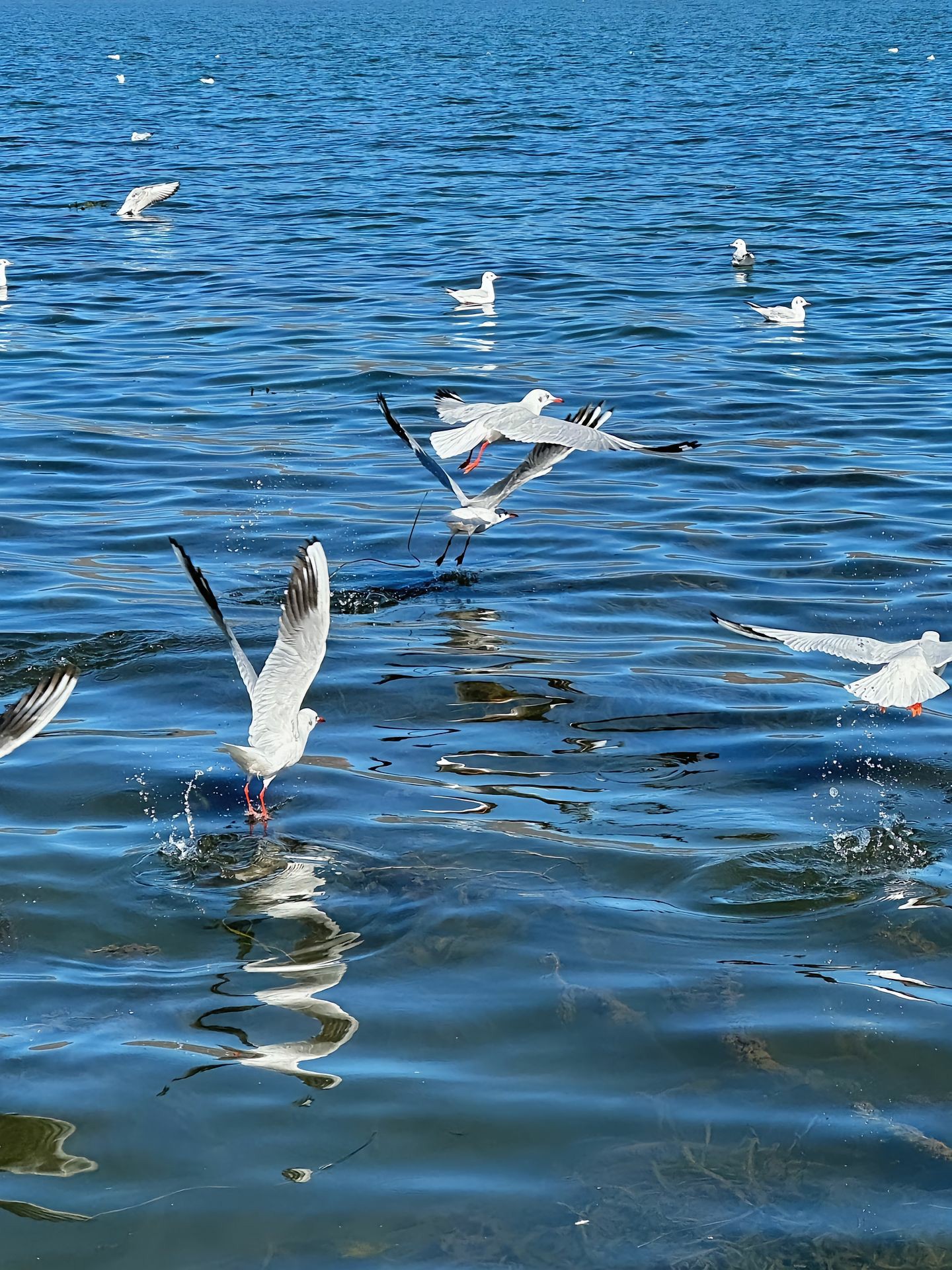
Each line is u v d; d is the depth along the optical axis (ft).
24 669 40.75
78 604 46.06
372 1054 24.17
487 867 30.37
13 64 349.20
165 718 37.83
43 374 78.54
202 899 29.04
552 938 27.66
